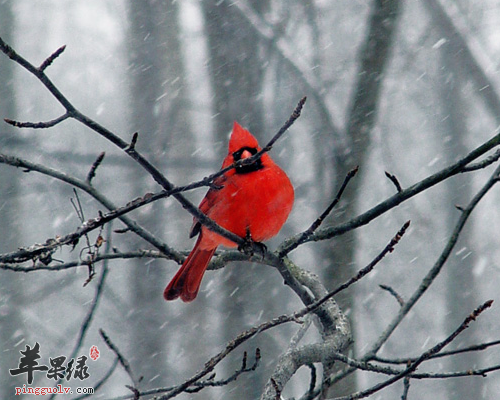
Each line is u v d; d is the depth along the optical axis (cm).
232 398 1120
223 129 1234
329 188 1134
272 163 675
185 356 1187
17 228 1459
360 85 1135
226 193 657
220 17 1282
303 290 605
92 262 509
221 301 1157
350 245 1049
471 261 1541
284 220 688
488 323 1611
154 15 1372
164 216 1262
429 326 1619
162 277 1265
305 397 556
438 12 1405
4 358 1375
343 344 579
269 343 1140
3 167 1462
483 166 473
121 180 1420
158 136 1290
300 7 1423
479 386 1504
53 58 400
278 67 1315
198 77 1398
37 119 1731
